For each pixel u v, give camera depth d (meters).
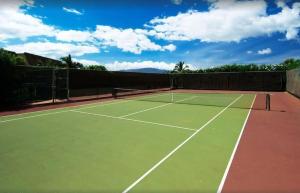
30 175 5.01
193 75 36.41
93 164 5.62
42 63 32.28
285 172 5.23
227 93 28.16
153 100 19.44
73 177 4.93
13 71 14.87
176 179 4.87
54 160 5.86
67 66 36.28
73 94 20.38
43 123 9.97
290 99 20.19
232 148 6.84
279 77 30.66
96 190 4.41
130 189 4.45
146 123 10.15
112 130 8.88
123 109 14.12
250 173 5.17
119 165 5.57
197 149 6.74
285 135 8.26
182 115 12.17
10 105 14.81
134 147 6.89
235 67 39.34
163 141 7.51
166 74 36.34
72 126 9.47
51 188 4.47
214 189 4.47
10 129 8.88
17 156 6.11
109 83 25.52
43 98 17.25
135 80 29.86
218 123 10.23
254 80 32.12
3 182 4.70
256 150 6.67
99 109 14.06
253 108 14.82
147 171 5.25
